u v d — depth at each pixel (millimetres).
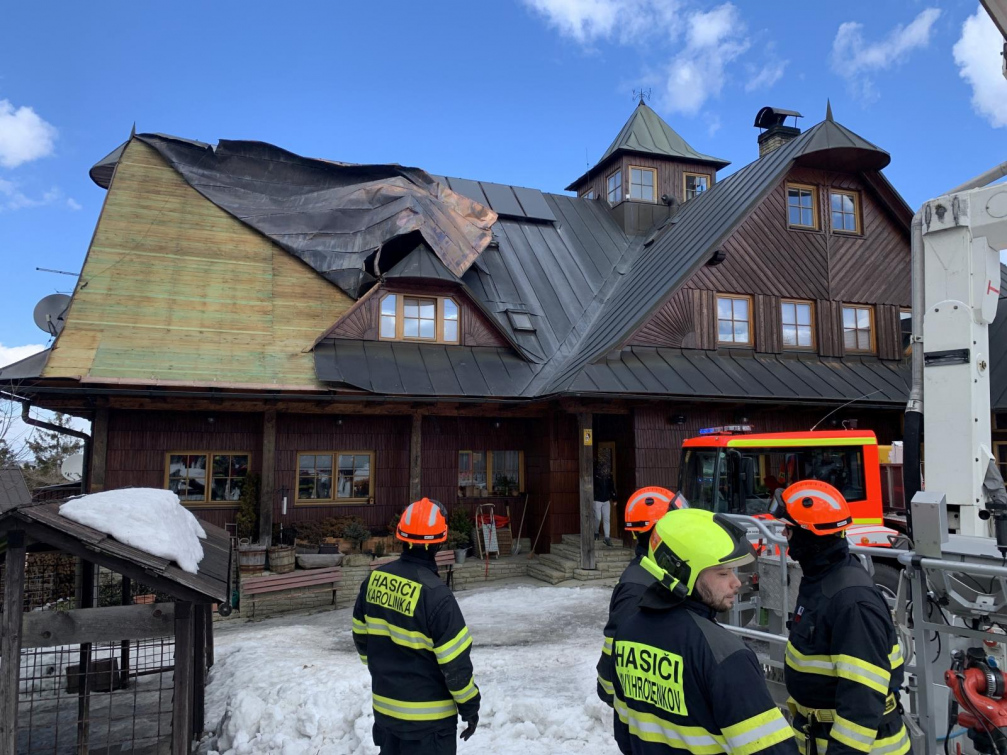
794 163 18297
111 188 17469
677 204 23578
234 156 19156
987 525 6344
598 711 6281
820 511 3250
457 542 15867
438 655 3883
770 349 17781
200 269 16375
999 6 6023
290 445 15727
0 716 5023
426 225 17266
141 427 14633
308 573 13812
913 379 6914
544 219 22672
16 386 12758
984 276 6586
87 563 7195
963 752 4543
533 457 17656
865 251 19109
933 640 4613
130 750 6555
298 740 6418
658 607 2525
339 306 16688
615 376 15336
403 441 16734
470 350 17156
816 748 3250
